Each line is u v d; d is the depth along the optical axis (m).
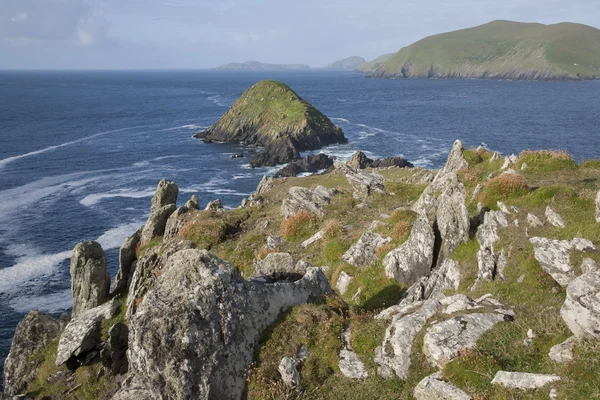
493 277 19.42
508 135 141.75
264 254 30.98
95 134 162.38
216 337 14.15
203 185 99.94
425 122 177.88
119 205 84.62
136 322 13.98
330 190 40.50
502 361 13.18
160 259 30.33
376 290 23.11
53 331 27.80
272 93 167.38
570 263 16.80
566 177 31.36
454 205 23.30
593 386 11.14
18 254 62.69
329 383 14.34
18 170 108.62
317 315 16.55
